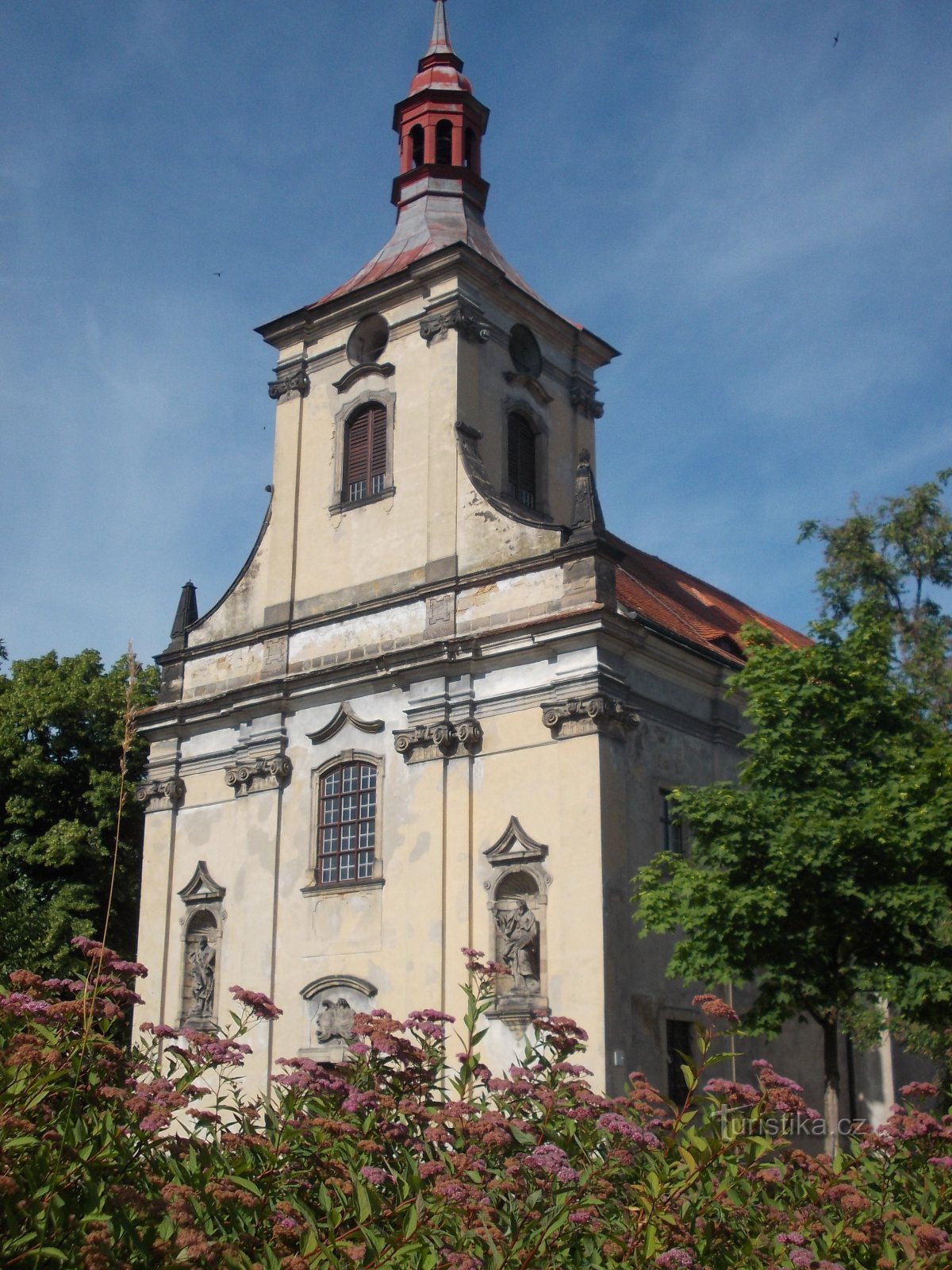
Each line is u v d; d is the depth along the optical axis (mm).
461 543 31688
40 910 37469
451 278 33844
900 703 24594
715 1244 10617
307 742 33000
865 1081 34875
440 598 31375
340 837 31766
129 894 41656
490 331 34469
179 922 34531
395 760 30969
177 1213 8484
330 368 36219
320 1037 30328
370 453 34594
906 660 38312
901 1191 12922
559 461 36125
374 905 30359
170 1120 9758
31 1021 9859
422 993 28688
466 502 31828
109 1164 8891
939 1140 13641
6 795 41531
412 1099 12273
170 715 36188
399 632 32031
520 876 28438
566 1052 13430
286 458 36219
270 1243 9172
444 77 39875
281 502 35875
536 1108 12766
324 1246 8922
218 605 36719
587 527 29422
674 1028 28125
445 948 28688
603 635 28234
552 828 27984
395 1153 11305
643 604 33250
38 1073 9016
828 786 23469
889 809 21891
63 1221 8055
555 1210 9812
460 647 30281
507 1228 10125
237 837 33688
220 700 34969
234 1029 31984
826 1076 22531
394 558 33000
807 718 24219
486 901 28531
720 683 32469
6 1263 7590
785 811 22938
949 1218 12656
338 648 33188
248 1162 9828
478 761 29625
